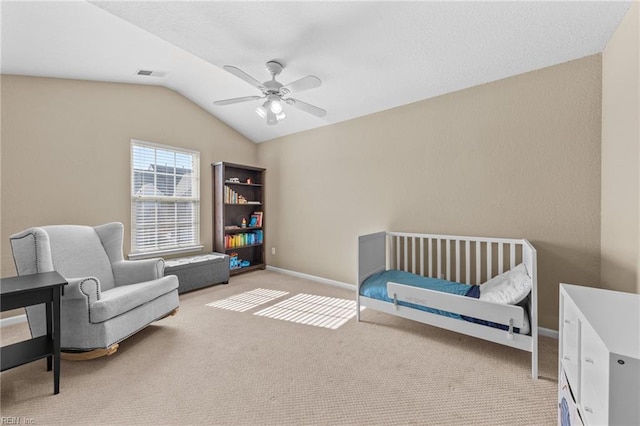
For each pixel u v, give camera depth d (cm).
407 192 298
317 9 166
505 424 131
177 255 365
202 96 367
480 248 247
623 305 96
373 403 145
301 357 189
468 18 171
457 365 180
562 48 196
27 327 236
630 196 159
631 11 154
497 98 242
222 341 212
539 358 187
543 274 221
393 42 197
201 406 142
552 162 217
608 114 186
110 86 306
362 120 337
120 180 314
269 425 130
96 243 242
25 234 183
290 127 398
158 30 185
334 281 368
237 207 447
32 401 145
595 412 80
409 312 217
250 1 159
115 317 188
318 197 386
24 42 204
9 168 244
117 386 158
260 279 396
